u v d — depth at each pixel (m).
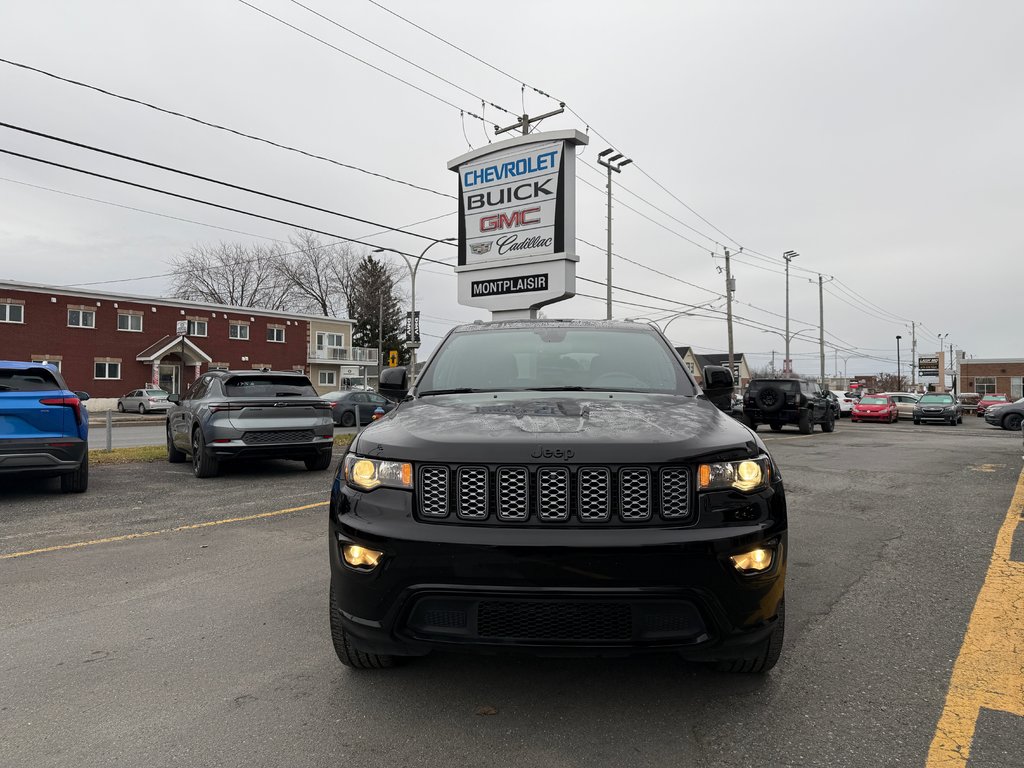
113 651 3.38
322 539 5.79
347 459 2.85
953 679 3.04
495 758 2.38
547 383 3.75
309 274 68.12
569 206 15.18
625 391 3.64
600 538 2.40
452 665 3.17
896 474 10.51
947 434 22.11
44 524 6.40
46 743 2.50
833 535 6.10
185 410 10.24
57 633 3.62
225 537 5.86
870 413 33.72
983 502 7.89
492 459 2.52
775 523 2.60
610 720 2.65
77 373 38.88
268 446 9.44
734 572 2.44
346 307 71.19
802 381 22.39
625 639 2.41
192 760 2.38
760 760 2.37
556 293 15.23
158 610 3.99
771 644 2.84
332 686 2.96
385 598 2.51
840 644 3.46
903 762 2.35
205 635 3.58
